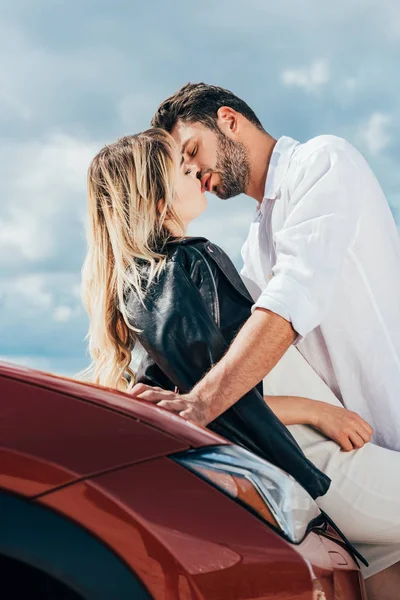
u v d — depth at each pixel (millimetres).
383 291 2195
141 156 2033
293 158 2270
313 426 2049
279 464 1830
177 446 1369
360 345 2182
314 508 1623
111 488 1261
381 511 1970
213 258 1943
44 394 1390
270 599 1283
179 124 2434
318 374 2244
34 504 1238
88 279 2090
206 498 1314
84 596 1212
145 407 1478
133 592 1218
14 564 1299
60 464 1266
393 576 2010
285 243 2074
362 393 2197
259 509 1373
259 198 2461
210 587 1244
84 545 1226
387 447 2182
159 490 1287
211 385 1835
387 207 2256
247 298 1967
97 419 1357
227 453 1440
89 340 2107
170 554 1238
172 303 1882
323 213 2102
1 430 1297
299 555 1334
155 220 2006
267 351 1909
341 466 1986
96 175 2059
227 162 2416
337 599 1438
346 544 1736
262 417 1854
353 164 2172
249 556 1289
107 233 2041
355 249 2178
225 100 2412
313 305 1983
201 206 2459
